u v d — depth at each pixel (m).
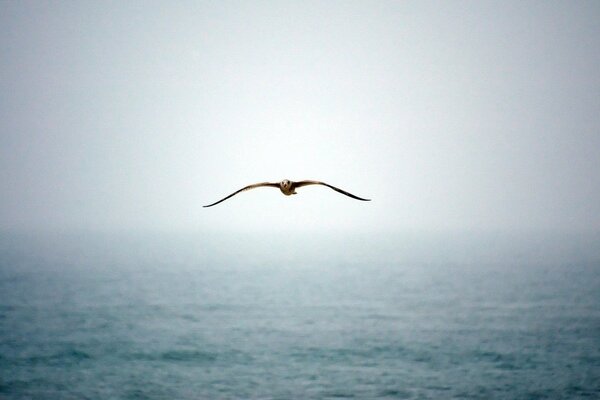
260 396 55.06
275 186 12.40
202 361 67.19
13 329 84.56
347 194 12.30
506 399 53.09
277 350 72.19
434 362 65.81
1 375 61.91
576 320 89.19
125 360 67.69
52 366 65.38
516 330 82.31
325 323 90.44
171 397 55.19
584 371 61.06
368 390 56.28
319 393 55.28
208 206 12.51
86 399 54.97
